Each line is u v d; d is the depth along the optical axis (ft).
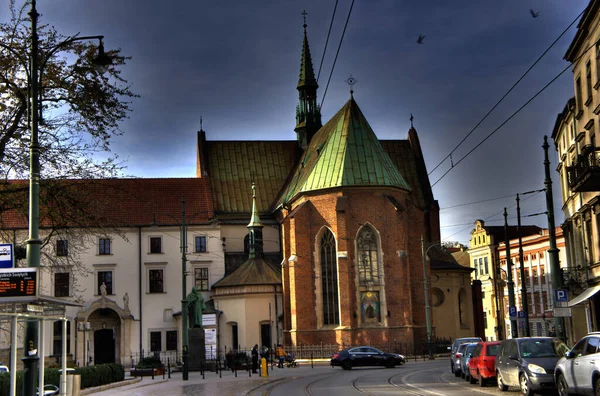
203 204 254.88
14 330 61.41
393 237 217.15
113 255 240.12
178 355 232.12
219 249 246.27
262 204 268.00
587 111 133.28
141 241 242.58
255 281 228.02
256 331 224.74
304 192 221.87
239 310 226.17
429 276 229.04
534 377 81.05
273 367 191.83
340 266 211.61
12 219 222.69
